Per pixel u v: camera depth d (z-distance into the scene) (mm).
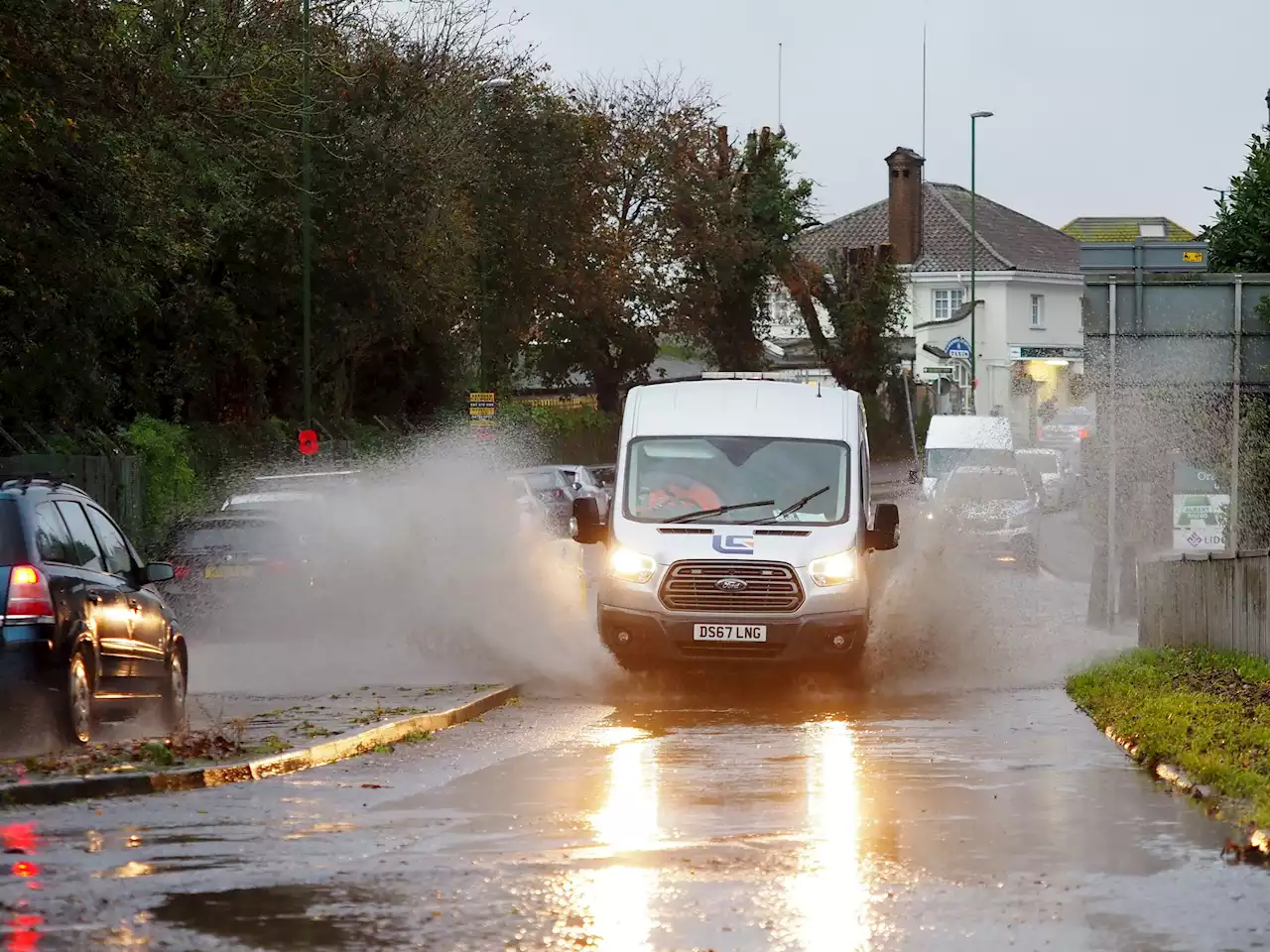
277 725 40625
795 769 34438
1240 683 44938
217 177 94375
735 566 49281
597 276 173500
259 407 126312
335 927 20766
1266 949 19641
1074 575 101500
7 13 59875
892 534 51875
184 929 20672
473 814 28891
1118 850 25406
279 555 65438
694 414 52562
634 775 33594
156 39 76000
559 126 161250
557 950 19703
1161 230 168000
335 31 116062
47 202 66500
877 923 20859
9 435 85500
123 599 39656
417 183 119750
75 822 28219
